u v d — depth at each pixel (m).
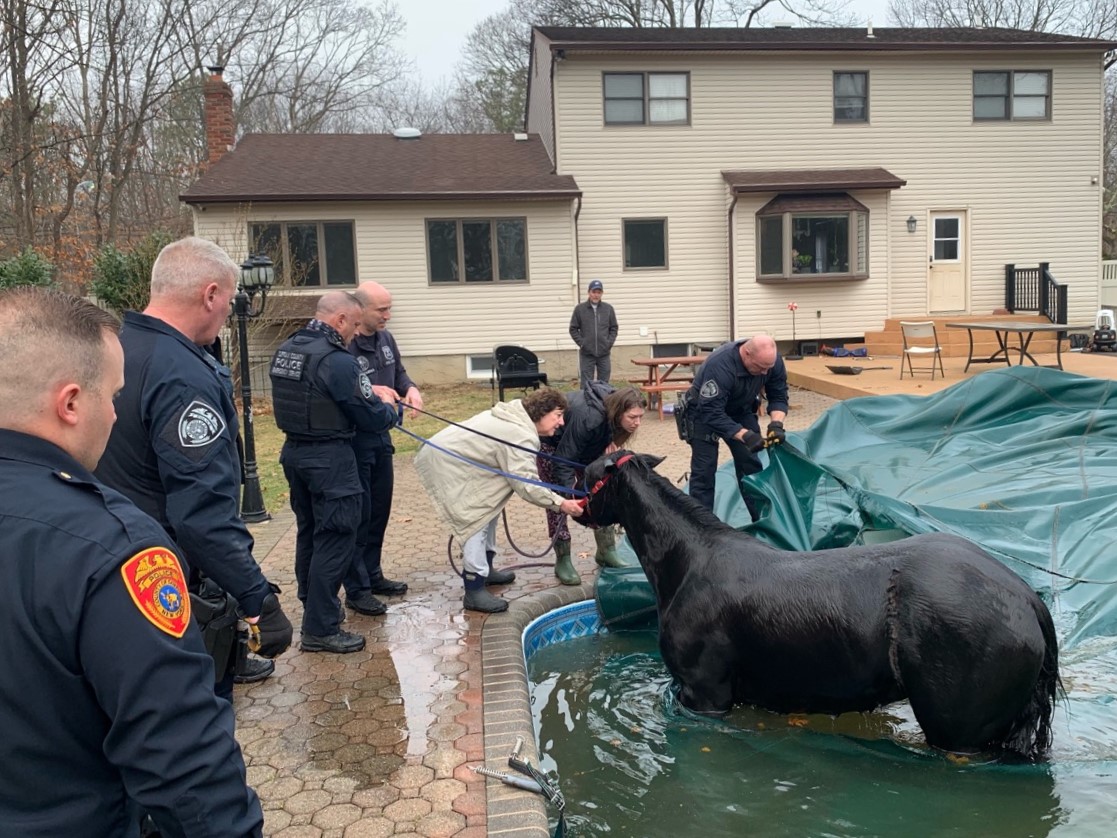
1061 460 7.04
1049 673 3.42
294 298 16.50
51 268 14.80
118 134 22.89
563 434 5.45
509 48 33.47
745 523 6.31
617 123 18.47
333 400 4.46
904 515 5.14
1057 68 19.36
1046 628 3.39
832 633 3.52
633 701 4.31
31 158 20.95
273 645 3.02
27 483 1.43
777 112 18.81
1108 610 4.69
